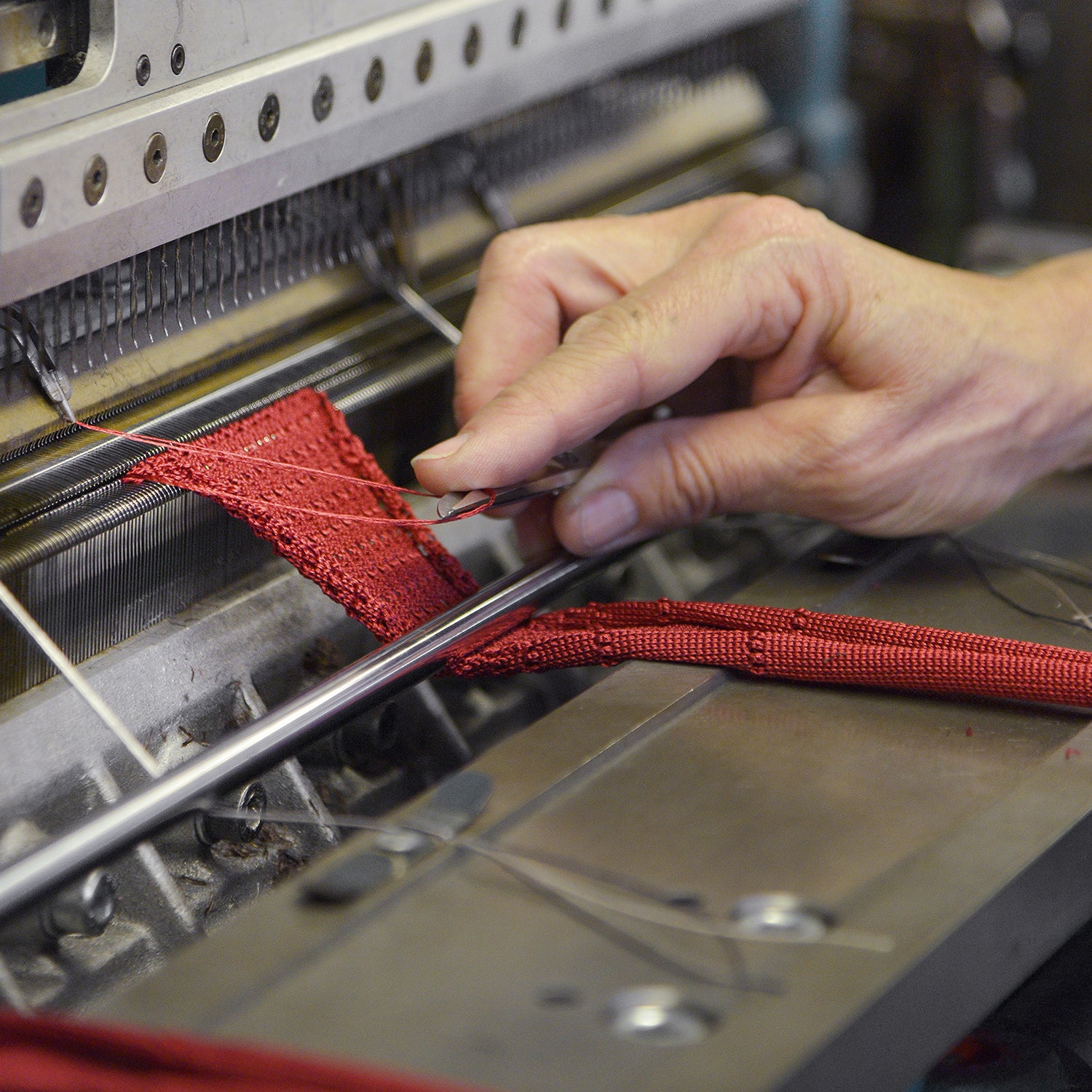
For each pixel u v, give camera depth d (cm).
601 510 86
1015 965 59
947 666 71
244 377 91
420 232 111
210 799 64
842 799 64
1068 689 69
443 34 96
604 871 57
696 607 80
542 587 85
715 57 142
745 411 90
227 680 81
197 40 79
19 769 68
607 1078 45
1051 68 174
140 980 67
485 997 49
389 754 85
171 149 77
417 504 97
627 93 132
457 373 93
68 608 75
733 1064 45
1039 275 100
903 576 91
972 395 90
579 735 68
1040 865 59
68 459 79
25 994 63
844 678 73
